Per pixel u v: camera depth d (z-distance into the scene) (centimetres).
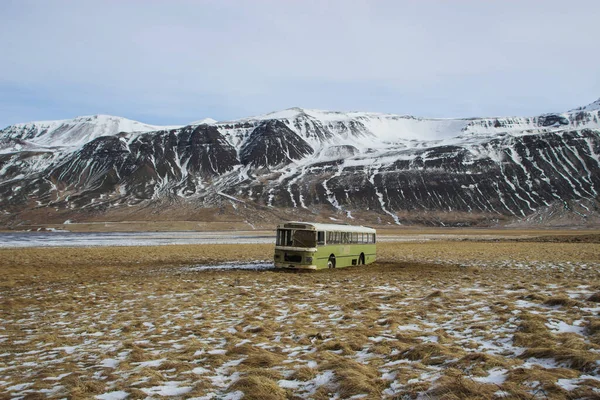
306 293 2134
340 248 3703
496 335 1146
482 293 1884
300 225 3422
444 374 834
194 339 1242
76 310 1788
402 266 3888
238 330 1339
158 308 1788
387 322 1345
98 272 3581
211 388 848
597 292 1653
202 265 4181
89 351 1152
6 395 837
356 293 2072
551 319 1255
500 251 5794
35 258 5012
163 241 9612
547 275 2822
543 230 18088
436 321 1363
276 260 3472
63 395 824
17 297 2173
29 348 1197
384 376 878
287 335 1272
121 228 19525
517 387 750
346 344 1099
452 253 5519
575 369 843
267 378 859
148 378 909
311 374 895
